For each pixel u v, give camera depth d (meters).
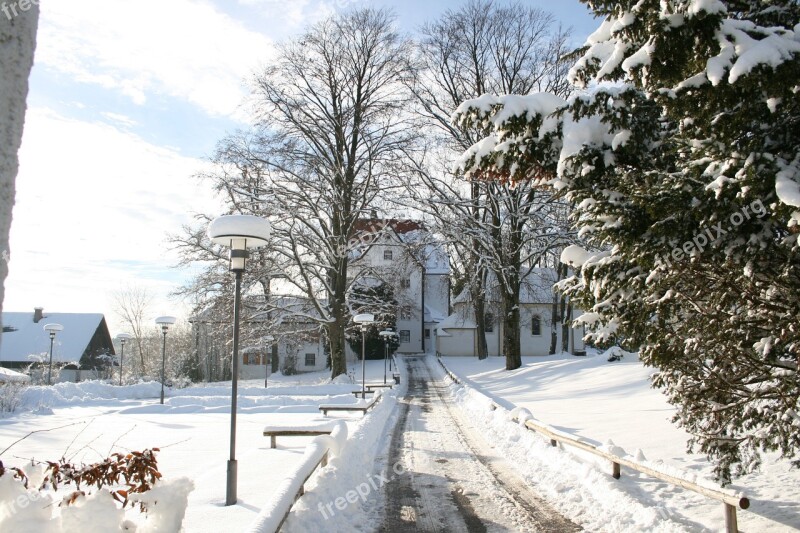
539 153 6.14
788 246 4.95
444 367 43.62
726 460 6.60
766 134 4.87
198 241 32.31
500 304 40.28
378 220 35.16
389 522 7.23
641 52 4.61
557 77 32.34
